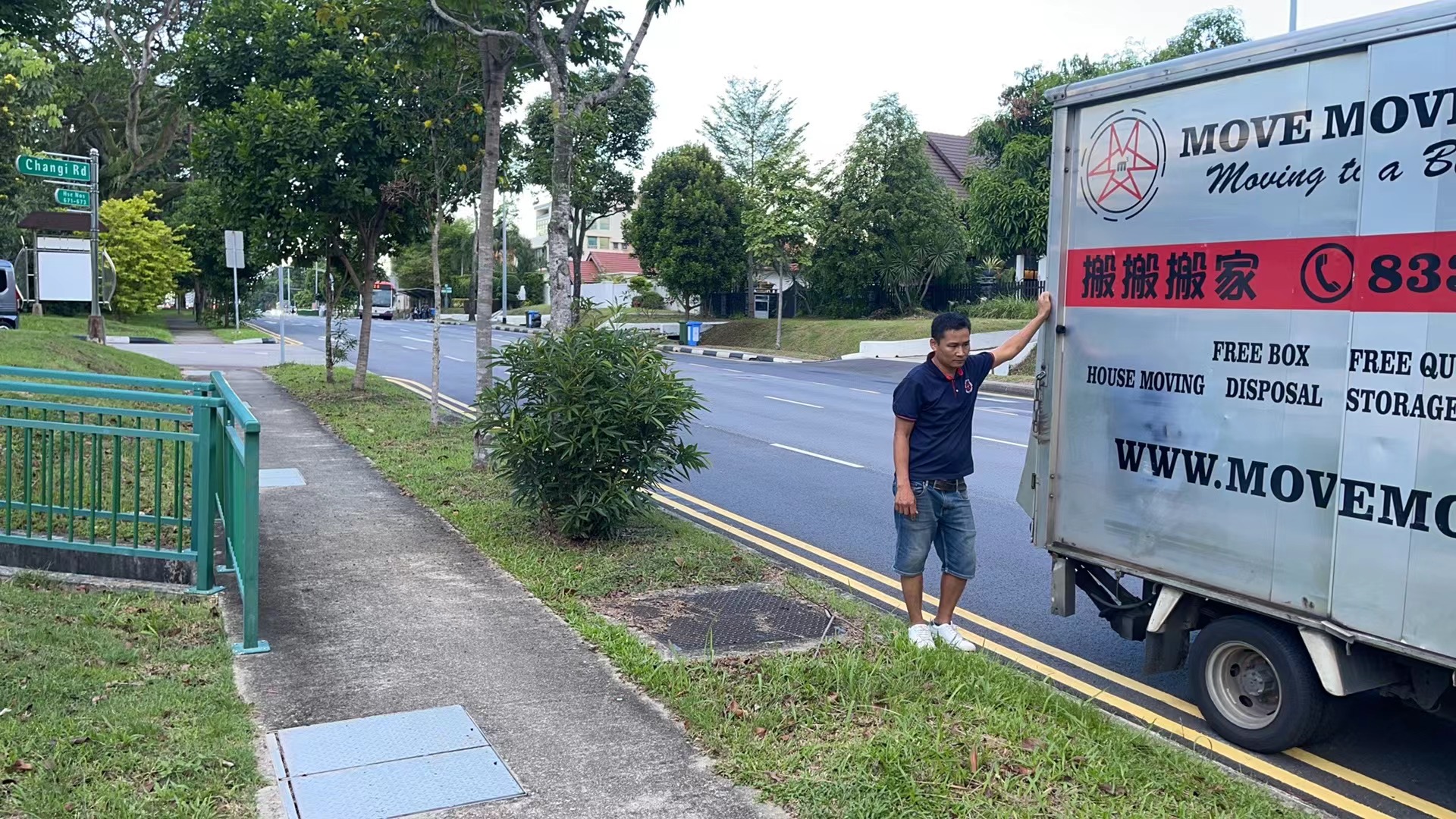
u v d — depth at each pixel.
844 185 38.16
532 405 7.70
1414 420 3.89
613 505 7.42
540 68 11.61
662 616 6.07
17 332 15.66
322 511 8.52
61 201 19.58
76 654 4.88
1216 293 4.58
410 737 4.28
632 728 4.43
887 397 20.48
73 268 19.61
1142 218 4.89
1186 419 4.73
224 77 15.25
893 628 5.90
